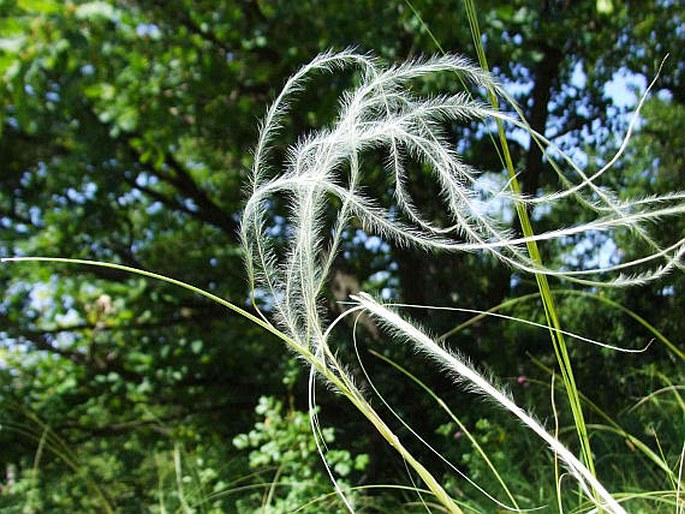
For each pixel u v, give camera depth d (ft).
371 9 16.05
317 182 2.94
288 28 16.71
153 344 19.53
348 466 12.56
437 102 2.97
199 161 23.41
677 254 2.75
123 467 17.56
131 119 16.92
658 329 18.53
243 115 17.63
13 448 16.88
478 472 11.59
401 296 19.35
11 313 18.62
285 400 18.81
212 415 20.11
